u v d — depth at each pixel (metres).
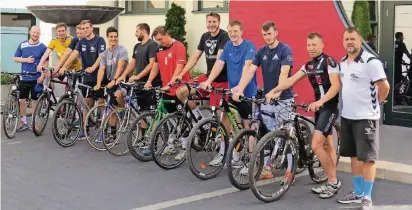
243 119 6.40
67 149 7.79
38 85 8.88
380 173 6.33
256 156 5.28
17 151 7.64
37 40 9.09
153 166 6.86
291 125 5.57
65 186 5.96
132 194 5.68
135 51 7.63
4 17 14.48
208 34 6.94
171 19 12.90
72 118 7.94
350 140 5.19
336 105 5.51
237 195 5.67
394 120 9.24
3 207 5.23
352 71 4.99
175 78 6.64
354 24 8.85
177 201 5.45
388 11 9.15
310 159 5.95
